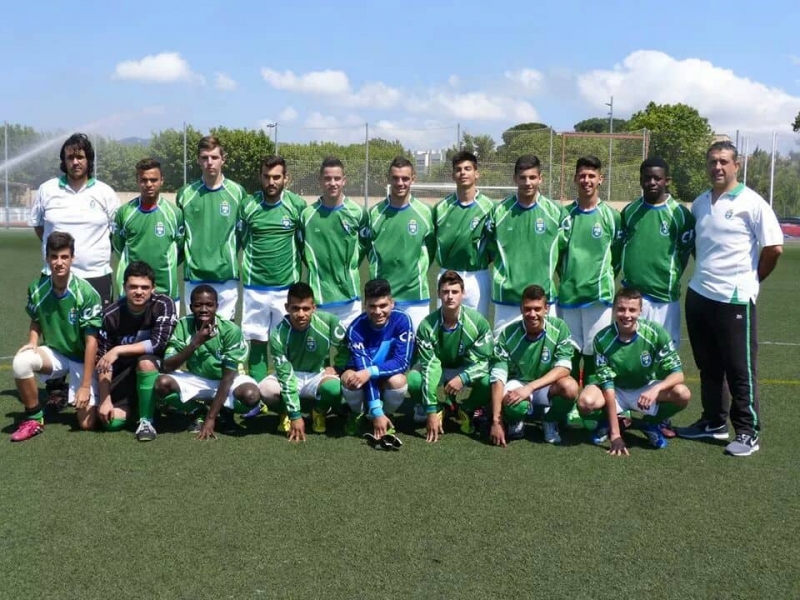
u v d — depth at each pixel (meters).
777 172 30.05
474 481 4.08
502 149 26.50
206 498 3.79
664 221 5.13
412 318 5.66
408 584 2.95
